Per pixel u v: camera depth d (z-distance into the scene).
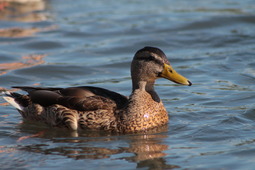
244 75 16.30
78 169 9.77
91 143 11.26
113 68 17.58
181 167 9.75
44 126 12.68
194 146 10.85
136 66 12.27
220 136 11.43
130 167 9.82
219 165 9.76
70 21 24.05
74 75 16.80
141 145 11.05
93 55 19.09
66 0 29.02
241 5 26.58
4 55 18.83
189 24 23.06
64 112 12.21
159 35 21.61
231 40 20.84
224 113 13.05
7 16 24.91
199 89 15.15
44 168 9.86
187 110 13.42
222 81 15.83
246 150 10.45
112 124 11.95
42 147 11.06
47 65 17.61
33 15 25.25
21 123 12.92
